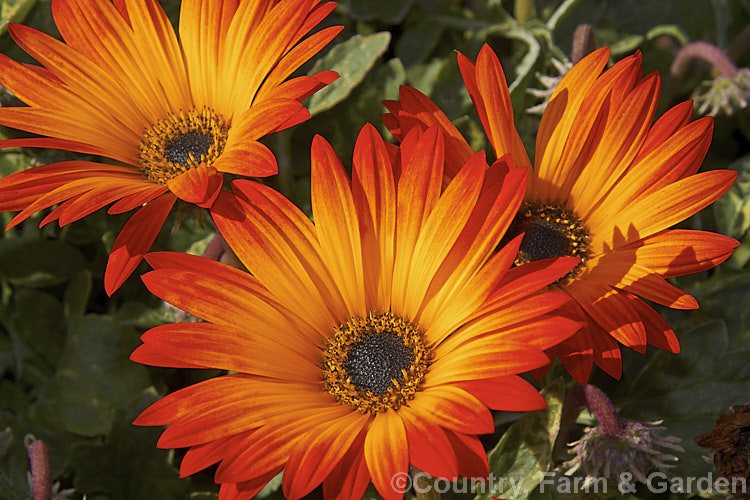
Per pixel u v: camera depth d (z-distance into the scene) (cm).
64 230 44
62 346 44
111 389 42
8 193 35
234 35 37
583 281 37
